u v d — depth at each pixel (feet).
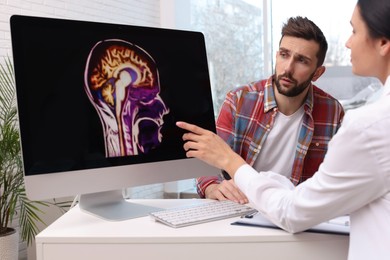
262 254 3.29
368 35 2.91
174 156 4.31
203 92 4.59
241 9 13.34
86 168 3.79
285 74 5.08
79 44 3.83
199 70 4.58
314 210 3.00
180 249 3.30
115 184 3.95
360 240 2.92
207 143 3.94
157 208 4.14
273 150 5.56
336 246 3.27
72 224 3.67
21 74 3.51
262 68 13.23
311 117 5.44
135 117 4.10
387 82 2.96
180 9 14.06
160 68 4.32
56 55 3.69
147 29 4.26
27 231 8.43
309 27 4.99
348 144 2.79
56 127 3.65
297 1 12.31
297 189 3.17
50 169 3.60
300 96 5.38
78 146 3.76
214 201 4.47
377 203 2.87
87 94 3.84
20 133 3.47
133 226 3.58
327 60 11.86
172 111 4.35
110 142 3.93
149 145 4.17
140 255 3.32
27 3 9.66
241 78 13.55
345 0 11.55
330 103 5.63
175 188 13.76
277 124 5.49
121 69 4.06
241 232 3.36
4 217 8.25
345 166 2.81
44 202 8.51
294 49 5.00
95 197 4.19
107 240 3.32
